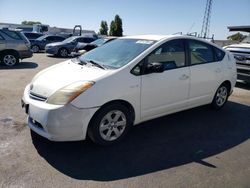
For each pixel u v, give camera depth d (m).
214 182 3.41
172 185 3.31
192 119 5.59
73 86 3.80
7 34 12.02
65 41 19.89
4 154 3.81
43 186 3.17
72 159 3.79
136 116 4.42
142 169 3.63
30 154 3.85
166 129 5.00
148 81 4.41
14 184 3.18
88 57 5.02
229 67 6.06
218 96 6.07
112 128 4.18
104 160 3.81
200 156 4.07
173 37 4.96
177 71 4.88
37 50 22.62
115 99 4.04
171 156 4.02
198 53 5.39
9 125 4.81
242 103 7.03
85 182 3.29
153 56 4.54
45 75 4.30
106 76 4.00
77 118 3.76
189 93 5.19
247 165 3.87
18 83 8.32
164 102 4.76
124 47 4.86
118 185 3.26
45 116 3.70
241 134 4.96
